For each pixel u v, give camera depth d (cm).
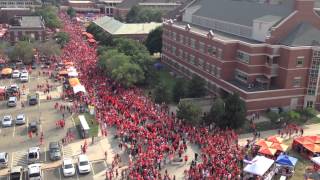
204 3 14962
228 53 10600
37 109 10031
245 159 7081
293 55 9619
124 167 7169
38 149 7525
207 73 11650
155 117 9062
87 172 6962
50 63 14262
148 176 6644
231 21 12256
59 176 6888
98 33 18700
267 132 8719
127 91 11106
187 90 10725
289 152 7794
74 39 18600
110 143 8125
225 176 6612
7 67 13738
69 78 12019
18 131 8700
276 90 9712
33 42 15750
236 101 8606
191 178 6644
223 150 7481
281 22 9969
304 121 9400
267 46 10019
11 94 10950
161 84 10644
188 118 8681
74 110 9912
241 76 10581
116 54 12556
